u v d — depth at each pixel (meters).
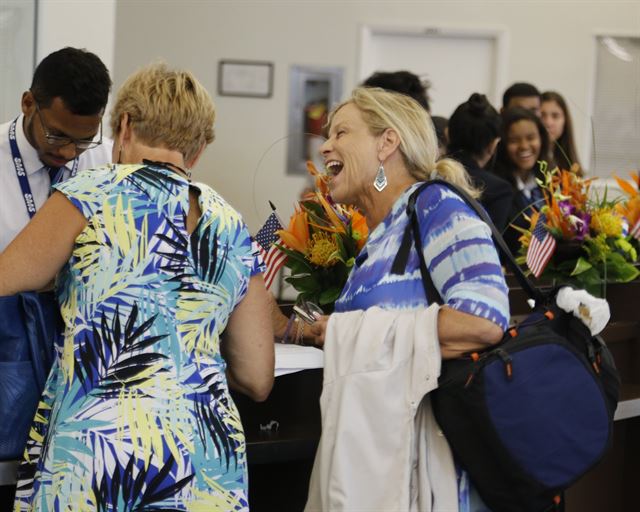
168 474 3.40
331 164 4.39
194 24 14.91
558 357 3.84
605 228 5.69
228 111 15.06
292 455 4.30
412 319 3.89
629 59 15.38
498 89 15.52
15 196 5.02
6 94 7.84
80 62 4.72
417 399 3.82
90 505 3.33
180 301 3.55
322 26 15.11
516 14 15.40
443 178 4.24
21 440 3.68
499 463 3.76
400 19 15.23
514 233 8.00
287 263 4.82
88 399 3.40
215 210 3.71
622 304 5.79
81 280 3.48
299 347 4.39
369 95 4.34
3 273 3.39
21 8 7.84
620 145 15.45
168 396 3.45
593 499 5.70
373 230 4.32
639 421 5.79
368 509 3.85
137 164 3.70
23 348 3.70
